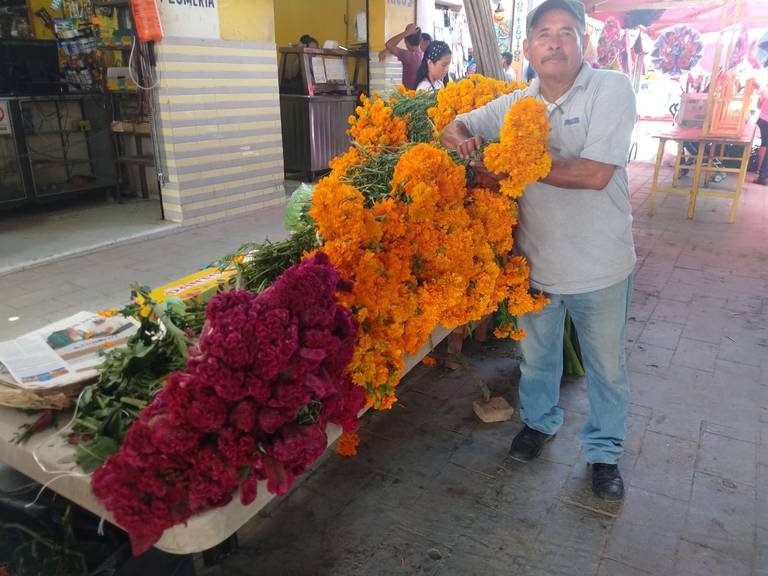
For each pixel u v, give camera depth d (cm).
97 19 687
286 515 247
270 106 734
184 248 593
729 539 232
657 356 381
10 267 515
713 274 536
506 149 196
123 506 119
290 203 258
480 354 387
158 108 625
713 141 690
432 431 305
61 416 156
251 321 127
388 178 220
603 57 922
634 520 242
